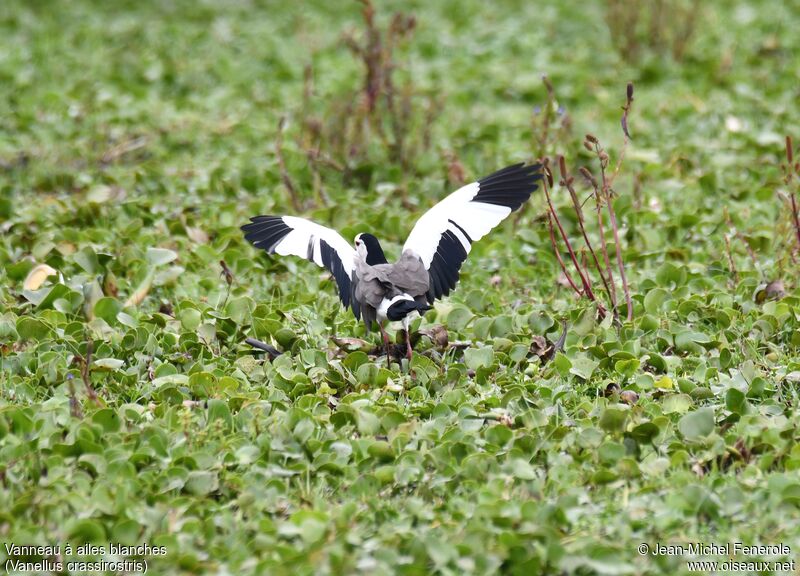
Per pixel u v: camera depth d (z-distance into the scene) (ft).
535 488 27.68
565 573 24.72
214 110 65.10
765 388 32.37
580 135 58.44
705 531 26.37
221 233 46.80
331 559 24.68
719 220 46.21
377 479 28.14
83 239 44.80
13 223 46.68
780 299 38.58
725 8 80.12
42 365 34.04
